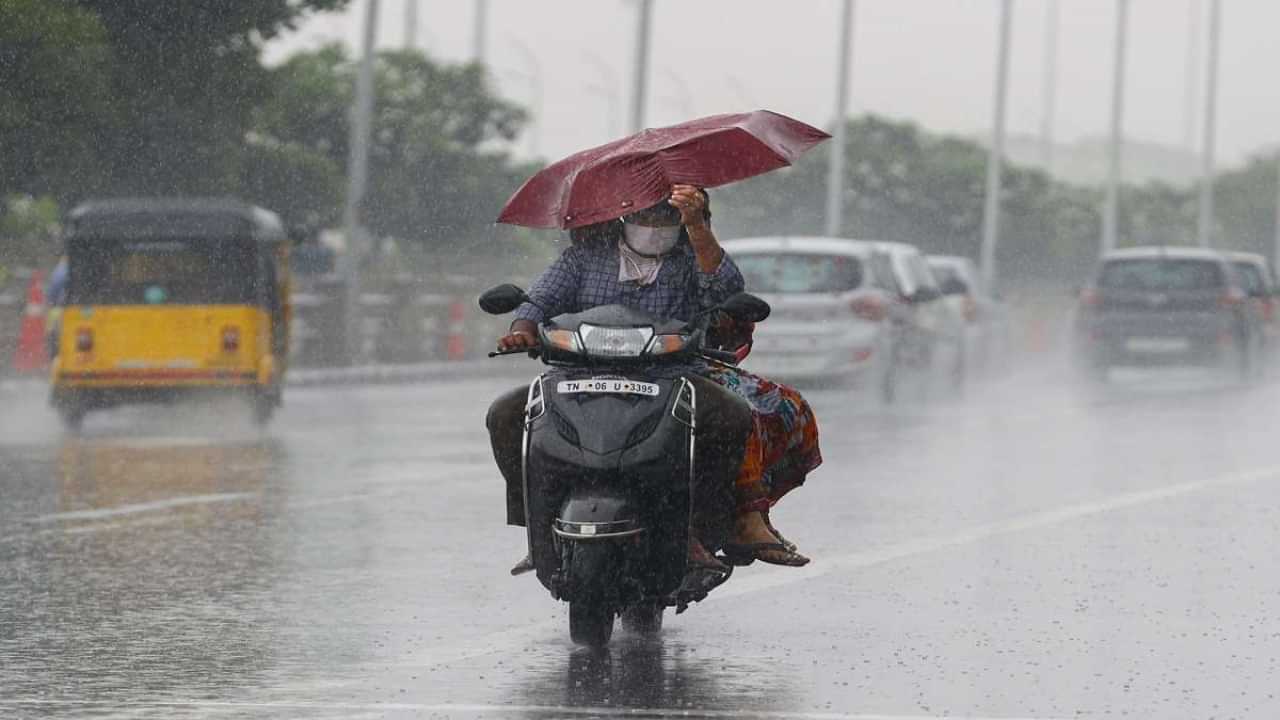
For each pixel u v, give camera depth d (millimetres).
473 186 92000
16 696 17781
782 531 29375
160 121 62531
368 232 91188
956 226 143000
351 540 28422
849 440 45938
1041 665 19297
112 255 52656
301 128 87188
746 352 20375
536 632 21094
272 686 18250
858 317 57406
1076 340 74688
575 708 17344
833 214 119875
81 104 56250
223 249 52656
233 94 64062
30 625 21422
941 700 17703
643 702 17594
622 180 19422
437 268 89938
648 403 18922
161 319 52406
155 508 32281
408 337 87000
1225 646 20328
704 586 19938
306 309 80375
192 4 62250
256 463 40500
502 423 19766
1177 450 43594
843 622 21703
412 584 24359
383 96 91625
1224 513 31766
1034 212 150500
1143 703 17609
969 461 40688
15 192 59031
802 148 19859
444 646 20266
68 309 52562
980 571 25422
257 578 24812
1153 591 23859
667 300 19859
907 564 26031
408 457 42031
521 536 28891
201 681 18484
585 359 19141
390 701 17625
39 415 57500
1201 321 73125
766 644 20391
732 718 16969
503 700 17656
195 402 53125
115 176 61312
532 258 97062
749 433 19422
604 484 18844
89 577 24828
